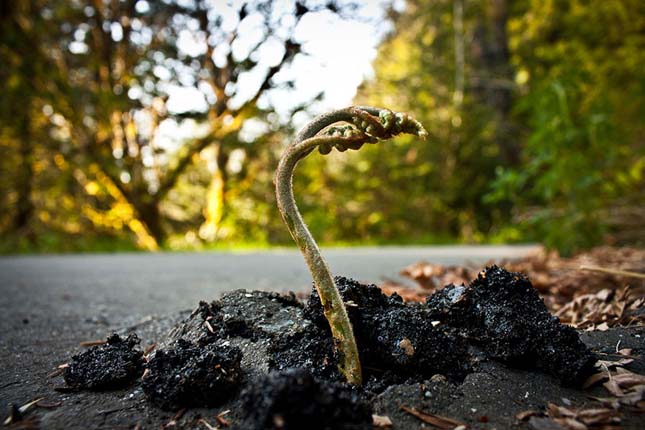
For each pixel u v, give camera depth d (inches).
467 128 68.3
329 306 7.7
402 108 71.6
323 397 6.3
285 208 7.7
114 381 8.4
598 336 10.2
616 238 35.1
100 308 16.1
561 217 32.8
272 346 8.6
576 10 74.9
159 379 7.8
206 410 7.5
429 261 30.9
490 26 74.5
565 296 15.9
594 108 31.8
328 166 70.6
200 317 9.7
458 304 9.3
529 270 21.4
